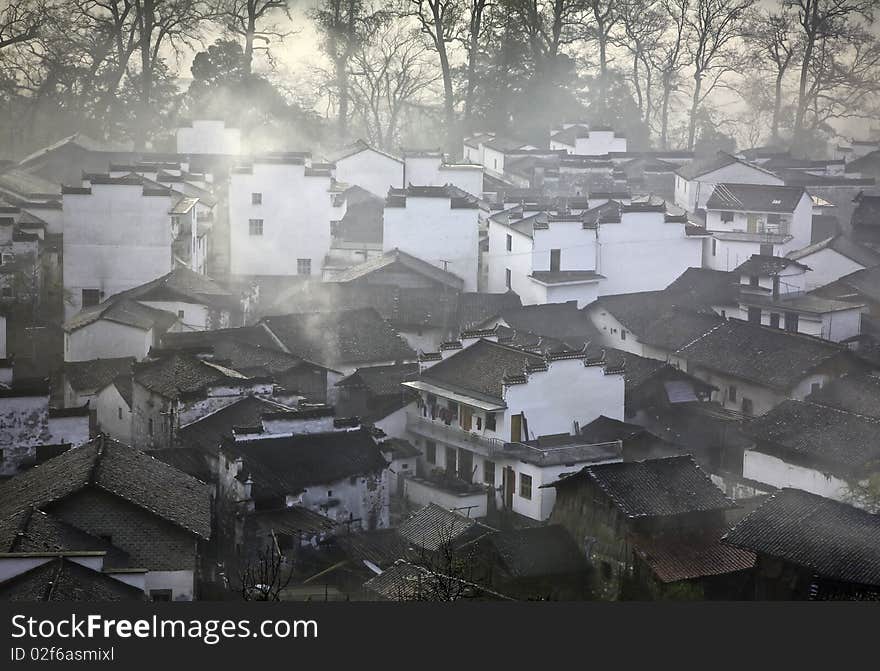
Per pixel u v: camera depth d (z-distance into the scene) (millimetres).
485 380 67438
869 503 59406
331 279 90375
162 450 58906
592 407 67500
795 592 49906
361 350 77188
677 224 92812
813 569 48594
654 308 86375
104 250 85625
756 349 76312
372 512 59375
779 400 73438
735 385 75938
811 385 73188
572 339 83625
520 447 64438
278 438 58906
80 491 48656
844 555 48938
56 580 40750
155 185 88375
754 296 88562
